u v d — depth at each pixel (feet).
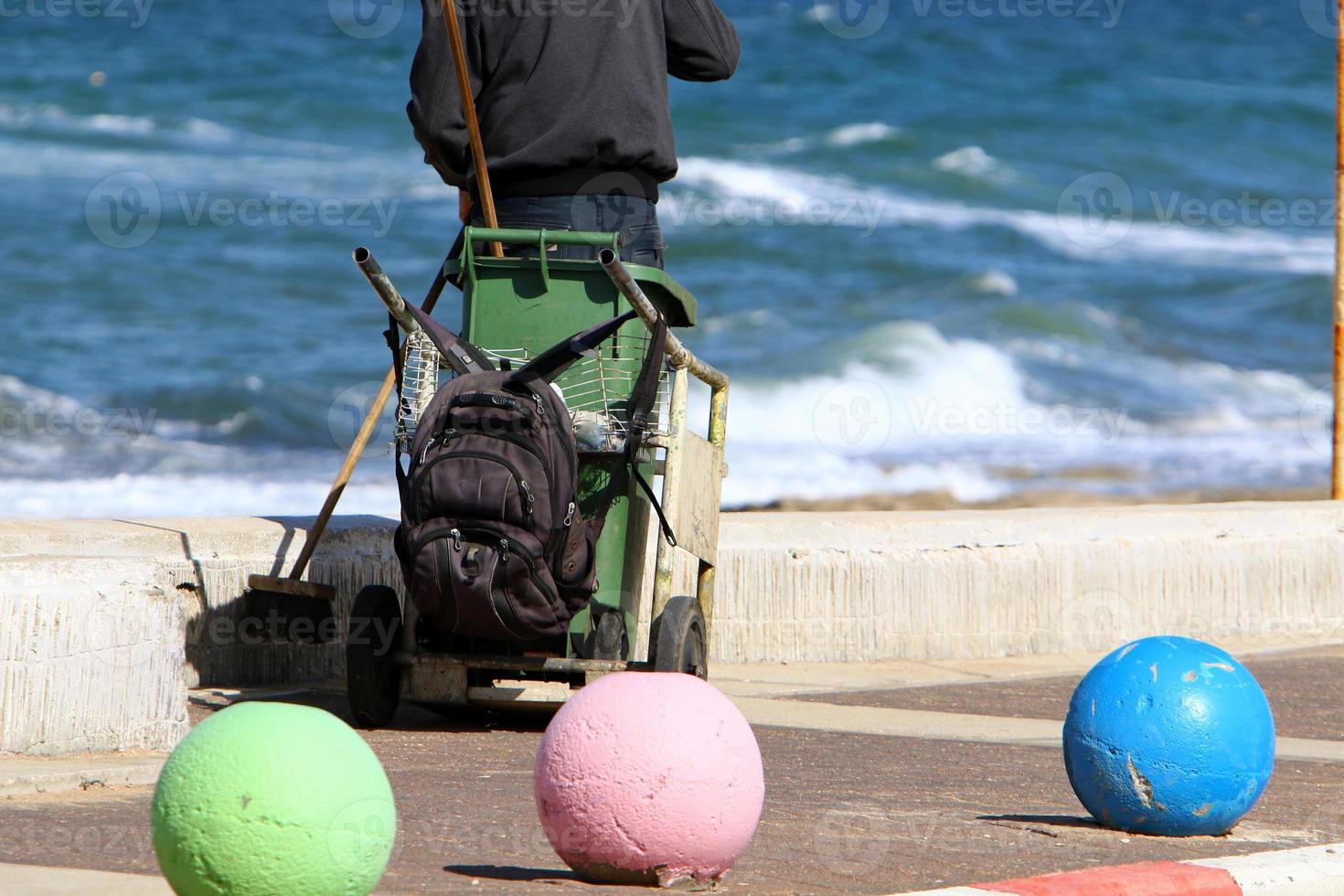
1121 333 334.44
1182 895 51.19
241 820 40.86
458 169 86.89
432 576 74.43
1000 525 117.91
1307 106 588.91
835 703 98.22
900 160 481.05
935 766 77.66
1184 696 60.29
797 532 112.88
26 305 311.27
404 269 354.13
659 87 85.81
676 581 106.93
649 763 48.21
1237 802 60.39
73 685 70.28
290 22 590.55
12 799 63.46
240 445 234.38
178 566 91.50
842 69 587.68
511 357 82.94
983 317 335.47
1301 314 363.15
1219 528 125.08
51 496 199.62
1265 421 288.30
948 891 48.91
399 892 48.49
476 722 86.99
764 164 468.34
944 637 115.44
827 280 366.22
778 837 58.85
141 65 523.70
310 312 322.14
